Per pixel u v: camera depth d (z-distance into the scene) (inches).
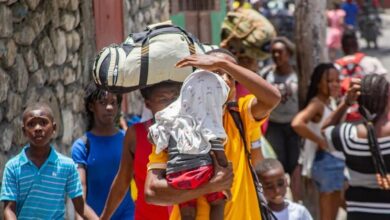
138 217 195.3
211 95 157.6
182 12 522.3
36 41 268.7
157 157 161.9
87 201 238.8
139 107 379.6
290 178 374.9
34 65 267.1
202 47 178.7
